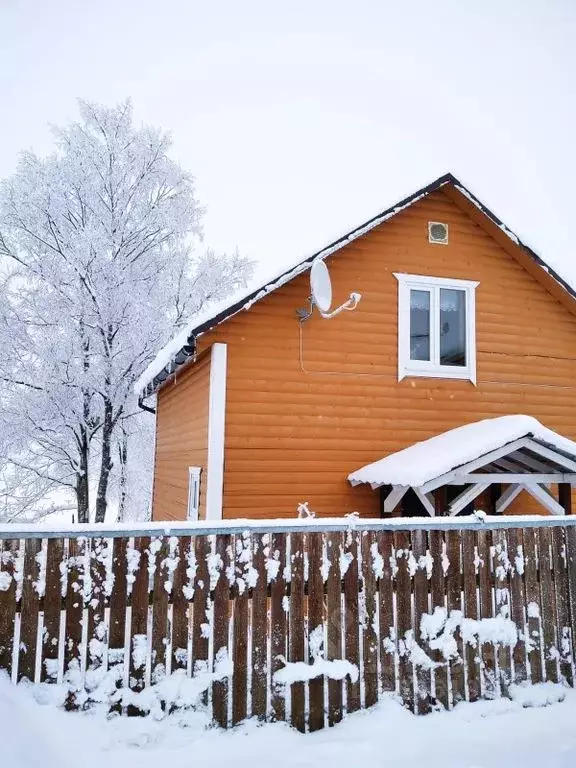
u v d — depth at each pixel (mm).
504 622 4648
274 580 4094
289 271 8039
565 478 7465
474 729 4117
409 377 8891
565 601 4914
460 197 9391
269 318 8211
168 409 12359
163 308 15859
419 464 6996
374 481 7488
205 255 17188
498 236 9633
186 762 3459
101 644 3719
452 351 9398
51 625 3658
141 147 15773
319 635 4152
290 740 3801
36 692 3551
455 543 4613
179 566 3916
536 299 9883
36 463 15375
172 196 16125
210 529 4004
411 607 4426
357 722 4035
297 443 8102
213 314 7492
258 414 7969
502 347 9539
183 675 3824
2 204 14586
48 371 13680
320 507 8078
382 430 8586
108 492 16812
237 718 3875
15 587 3650
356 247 8938
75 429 14523
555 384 9766
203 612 3920
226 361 7895
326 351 8469
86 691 3633
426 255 9305
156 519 13609
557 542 4969
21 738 3209
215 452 7652
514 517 4867
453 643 4453
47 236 14875
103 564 3795
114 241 15250
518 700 4504
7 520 15703
